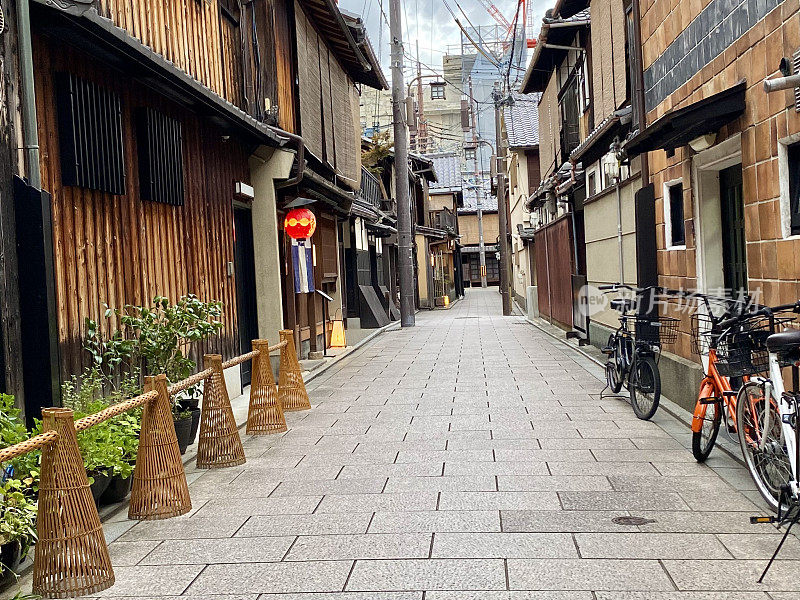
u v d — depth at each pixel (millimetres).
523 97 36500
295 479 6730
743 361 5770
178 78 7629
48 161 6465
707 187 8617
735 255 8289
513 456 7219
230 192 11633
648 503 5613
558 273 22141
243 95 12203
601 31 14523
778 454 4973
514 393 10992
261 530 5367
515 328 24344
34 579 4414
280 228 15500
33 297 5676
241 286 12773
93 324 6922
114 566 4809
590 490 6004
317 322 18297
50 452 4457
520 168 35156
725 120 7359
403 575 4410
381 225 29156
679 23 9125
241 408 10625
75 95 6762
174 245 9273
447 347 18656
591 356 15008
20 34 5742
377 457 7402
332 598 4141
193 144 10047
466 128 48000
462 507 5684
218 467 7234
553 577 4289
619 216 13234
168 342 7500
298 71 14469
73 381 6406
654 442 7586
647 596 3998
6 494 4418
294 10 14391
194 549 5051
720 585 4105
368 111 55688
